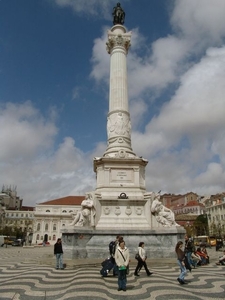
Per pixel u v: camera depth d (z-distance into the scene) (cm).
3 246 3744
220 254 1847
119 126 1641
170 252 1204
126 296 561
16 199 11500
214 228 5194
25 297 553
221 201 5709
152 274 834
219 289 630
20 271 919
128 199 1393
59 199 7062
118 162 1511
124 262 622
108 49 1920
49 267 1014
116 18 2002
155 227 1333
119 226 1327
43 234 6519
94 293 584
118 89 1716
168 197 10325
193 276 824
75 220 1289
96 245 1209
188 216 7138
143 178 1550
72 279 748
